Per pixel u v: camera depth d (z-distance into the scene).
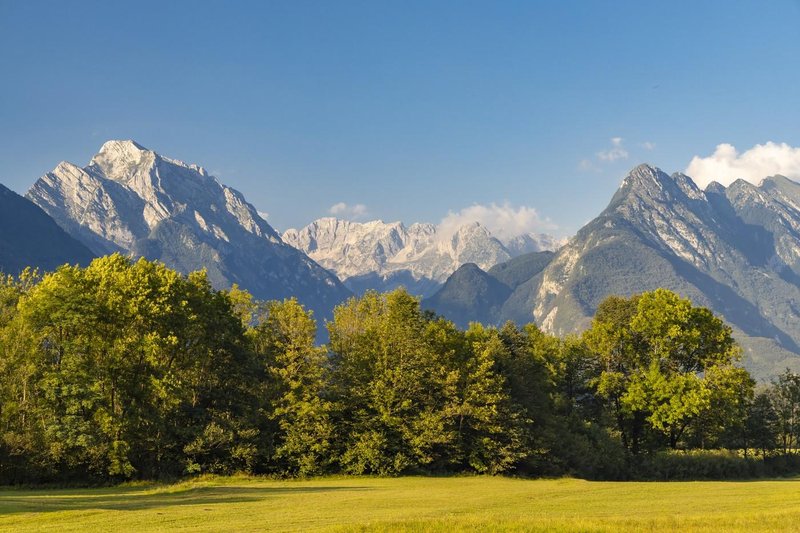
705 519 31.80
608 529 29.31
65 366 62.59
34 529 32.19
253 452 66.62
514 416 75.75
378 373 76.06
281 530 30.81
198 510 39.78
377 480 67.31
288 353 71.75
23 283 74.06
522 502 45.09
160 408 66.69
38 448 60.28
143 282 65.19
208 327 70.31
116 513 38.16
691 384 81.88
